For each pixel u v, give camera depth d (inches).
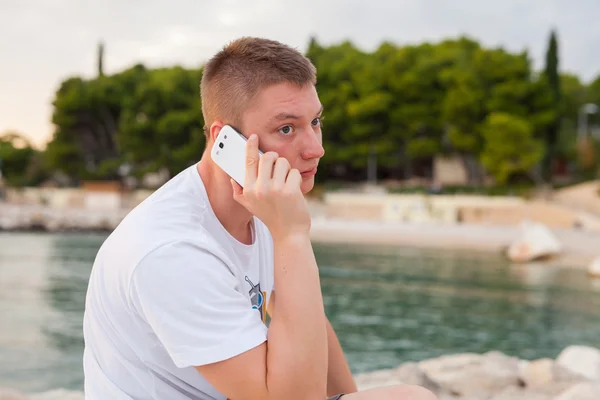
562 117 2359.7
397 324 494.0
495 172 1806.1
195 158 2293.3
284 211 55.8
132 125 2290.8
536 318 524.1
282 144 57.8
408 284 749.9
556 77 2065.7
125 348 56.2
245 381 52.1
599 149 2206.0
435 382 168.1
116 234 55.6
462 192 1857.8
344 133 2175.2
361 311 557.0
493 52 1996.8
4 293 633.6
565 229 1483.8
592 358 223.3
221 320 51.9
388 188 2016.5
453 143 1972.2
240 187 58.4
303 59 58.6
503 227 1584.6
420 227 1628.9
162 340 52.3
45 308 539.8
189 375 56.8
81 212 2116.1
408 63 2114.9
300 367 52.4
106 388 57.4
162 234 53.1
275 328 53.7
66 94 2511.1
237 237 63.7
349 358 373.7
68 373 309.4
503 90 1884.8
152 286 51.0
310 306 53.9
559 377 170.6
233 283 55.0
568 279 813.2
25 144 3378.4
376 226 1672.0
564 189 1925.4
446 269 925.8
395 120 2073.1
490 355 197.3
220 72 59.1
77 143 2581.2
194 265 52.1
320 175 2213.3
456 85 1967.3
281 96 56.8
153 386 56.6
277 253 56.0
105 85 2480.3
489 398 156.6
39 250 1206.3
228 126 58.1
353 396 57.5
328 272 869.2
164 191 59.3
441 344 418.6
